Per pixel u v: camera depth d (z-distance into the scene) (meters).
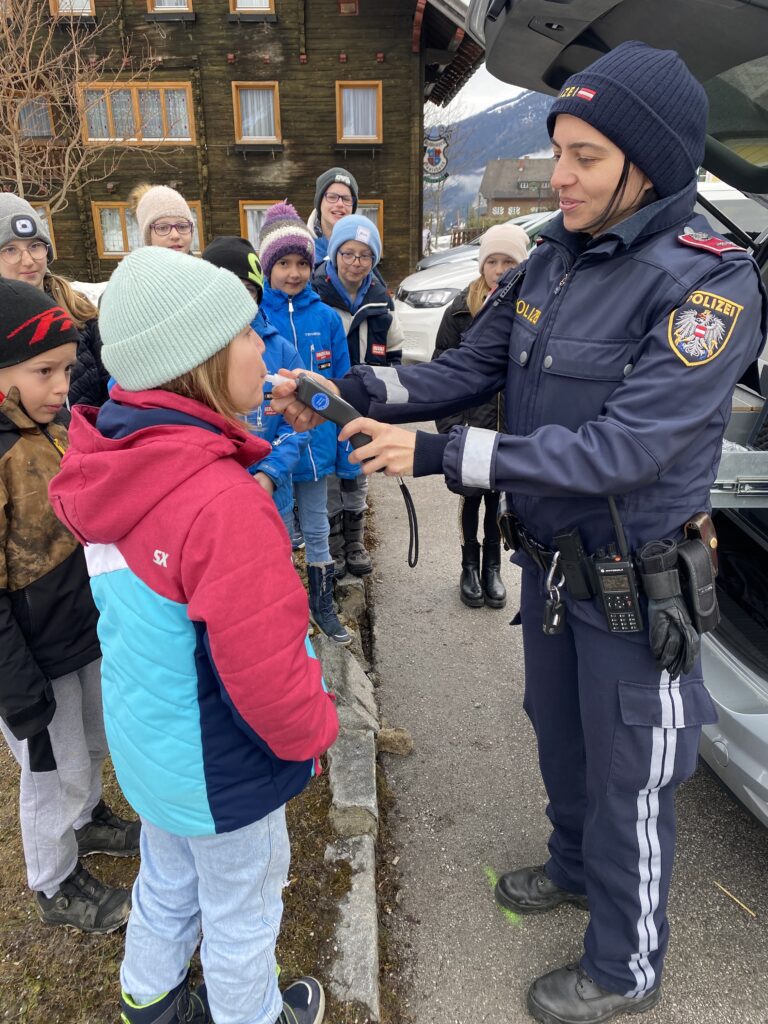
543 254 1.53
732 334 1.23
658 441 1.22
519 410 1.52
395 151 12.80
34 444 1.52
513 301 1.63
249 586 1.06
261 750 1.22
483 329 1.68
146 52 12.56
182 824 1.20
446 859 2.08
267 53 12.47
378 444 1.38
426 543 4.14
